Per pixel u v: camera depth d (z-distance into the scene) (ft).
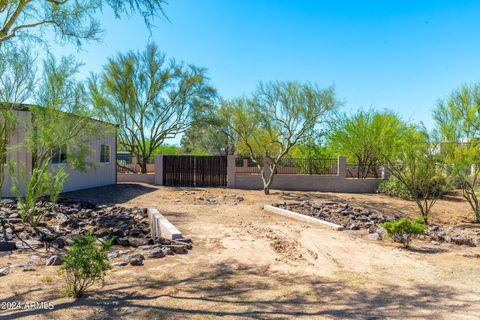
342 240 25.08
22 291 13.65
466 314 12.45
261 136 61.67
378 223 36.68
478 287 15.62
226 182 63.31
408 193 52.95
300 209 41.78
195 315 11.82
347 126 73.41
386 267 18.85
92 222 29.68
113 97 69.05
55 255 18.28
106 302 12.75
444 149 38.93
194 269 17.48
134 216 34.81
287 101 54.39
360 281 16.28
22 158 38.45
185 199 47.52
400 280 16.55
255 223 31.68
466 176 41.32
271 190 60.70
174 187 61.26
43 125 28.45
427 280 16.61
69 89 29.40
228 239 24.50
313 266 18.79
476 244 25.53
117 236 25.84
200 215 35.60
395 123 66.64
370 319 11.88
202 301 13.19
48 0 17.34
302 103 53.88
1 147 28.25
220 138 102.99
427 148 38.50
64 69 29.17
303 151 78.74
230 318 11.67
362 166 65.51
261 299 13.60
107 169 58.44
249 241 24.03
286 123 55.26
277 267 18.37
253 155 59.52
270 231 27.68
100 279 14.71
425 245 24.62
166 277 16.02
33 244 22.26
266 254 20.89
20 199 27.71
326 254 21.21
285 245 23.13
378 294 14.49
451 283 16.17
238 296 13.85
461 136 38.60
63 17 20.16
